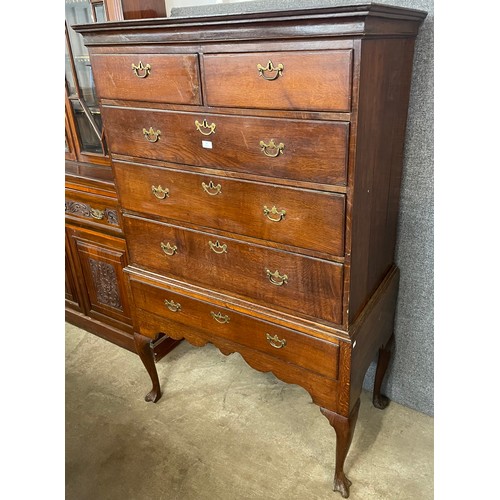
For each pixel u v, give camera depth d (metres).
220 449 1.62
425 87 1.33
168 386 1.93
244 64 1.06
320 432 1.67
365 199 1.14
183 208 1.37
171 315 1.59
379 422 1.70
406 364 1.72
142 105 1.30
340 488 1.42
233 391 1.89
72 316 2.36
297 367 1.33
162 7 1.77
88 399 1.89
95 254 2.04
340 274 1.14
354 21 0.89
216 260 1.38
